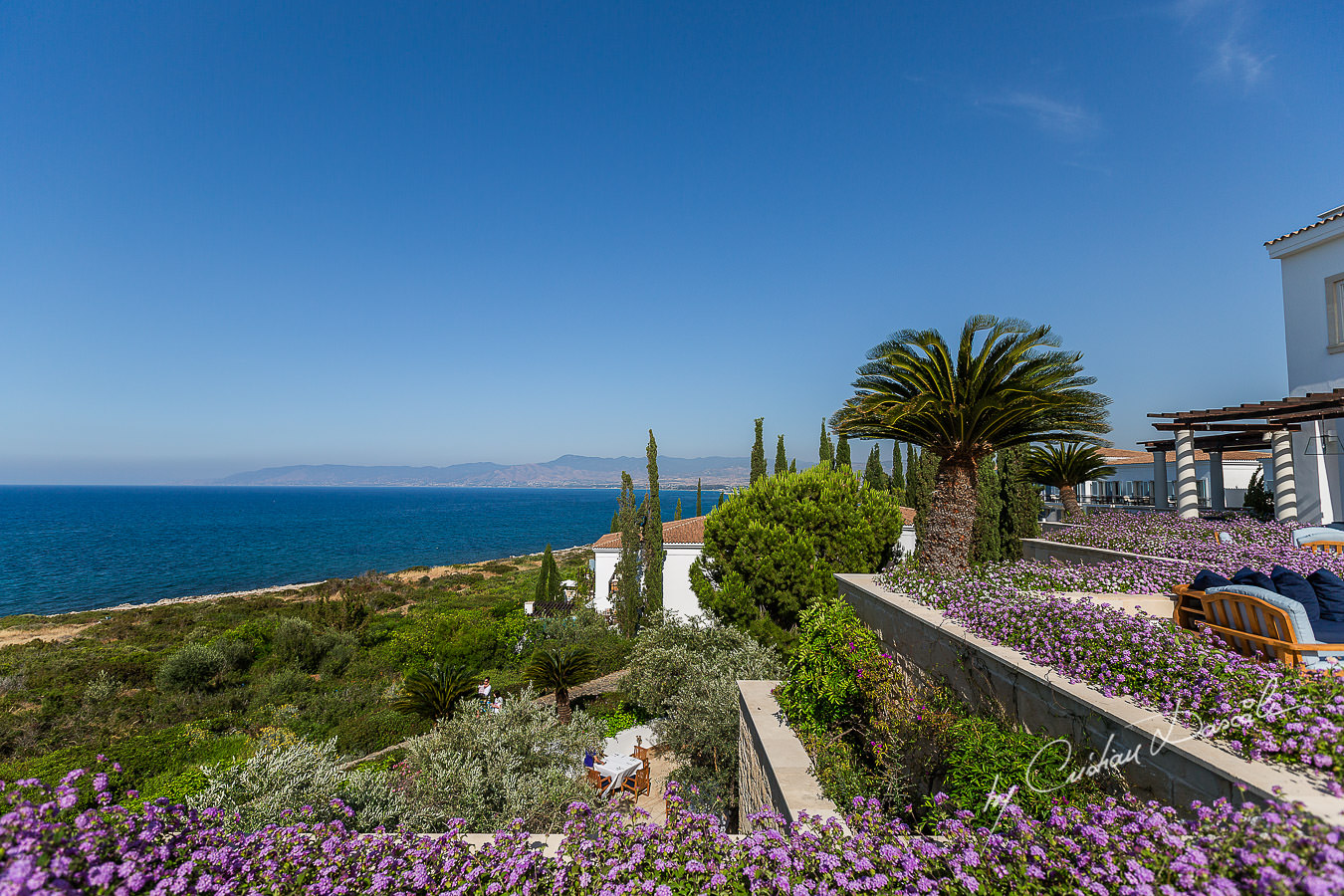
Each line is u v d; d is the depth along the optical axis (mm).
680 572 28359
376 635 34031
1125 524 15148
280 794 7512
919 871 3285
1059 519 25562
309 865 3650
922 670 7262
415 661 27812
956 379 10953
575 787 10438
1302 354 14500
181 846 3471
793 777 6438
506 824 9016
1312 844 2504
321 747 9258
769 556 16219
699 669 14297
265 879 3414
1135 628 4977
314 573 76750
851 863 3373
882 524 16984
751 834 3834
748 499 17656
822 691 7559
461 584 59094
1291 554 9188
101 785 3371
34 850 2699
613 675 23578
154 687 25797
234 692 24609
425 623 37906
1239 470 26297
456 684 17406
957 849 3395
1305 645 4453
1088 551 12555
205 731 17047
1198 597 5887
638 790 12961
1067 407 11219
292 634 29125
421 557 94938
